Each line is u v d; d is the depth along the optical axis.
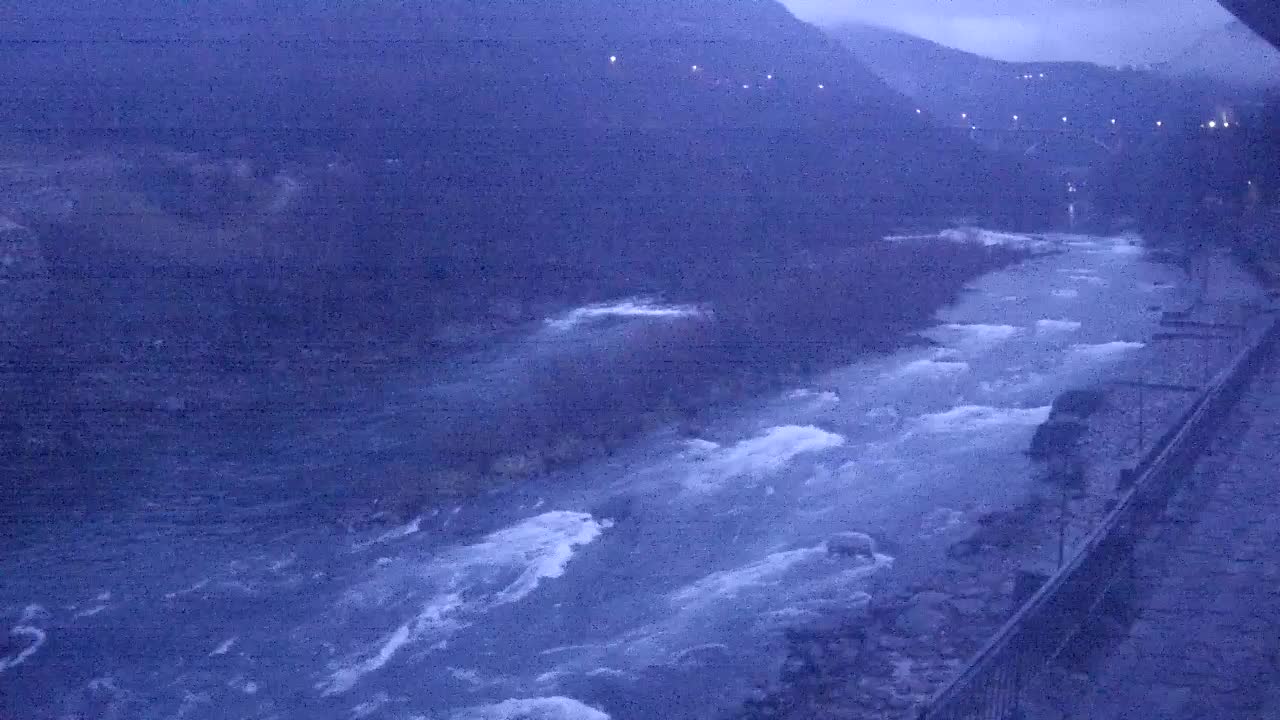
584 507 12.09
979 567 8.98
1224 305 22.16
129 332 15.54
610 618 9.06
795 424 15.26
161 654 9.05
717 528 11.07
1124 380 15.54
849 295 20.84
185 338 16.02
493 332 19.30
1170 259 28.69
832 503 11.54
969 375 17.91
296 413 15.48
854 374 18.27
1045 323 21.92
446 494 12.78
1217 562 7.64
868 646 7.74
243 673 8.63
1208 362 16.42
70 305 15.15
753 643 8.16
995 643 5.11
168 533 11.70
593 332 18.75
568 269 21.39
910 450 13.48
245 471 13.23
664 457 13.96
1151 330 20.34
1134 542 7.84
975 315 22.72
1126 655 6.22
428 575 10.36
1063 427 12.52
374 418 15.31
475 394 15.81
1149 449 10.68
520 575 10.21
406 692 8.16
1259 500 9.09
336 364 17.05
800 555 10.07
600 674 8.02
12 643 9.34
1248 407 13.00
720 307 19.34
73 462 13.22
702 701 7.39
